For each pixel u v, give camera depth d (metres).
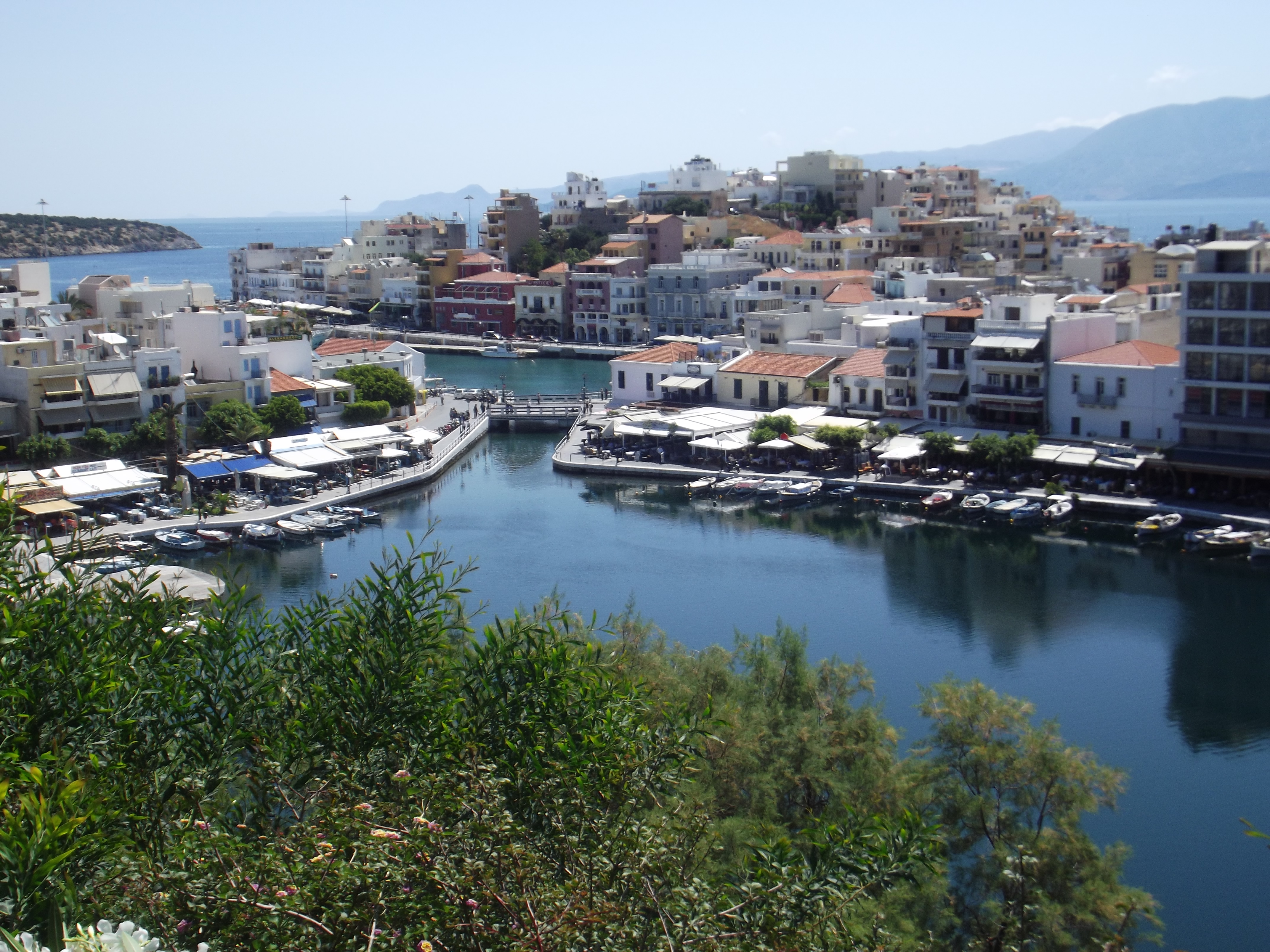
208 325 149.38
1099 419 128.50
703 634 86.69
